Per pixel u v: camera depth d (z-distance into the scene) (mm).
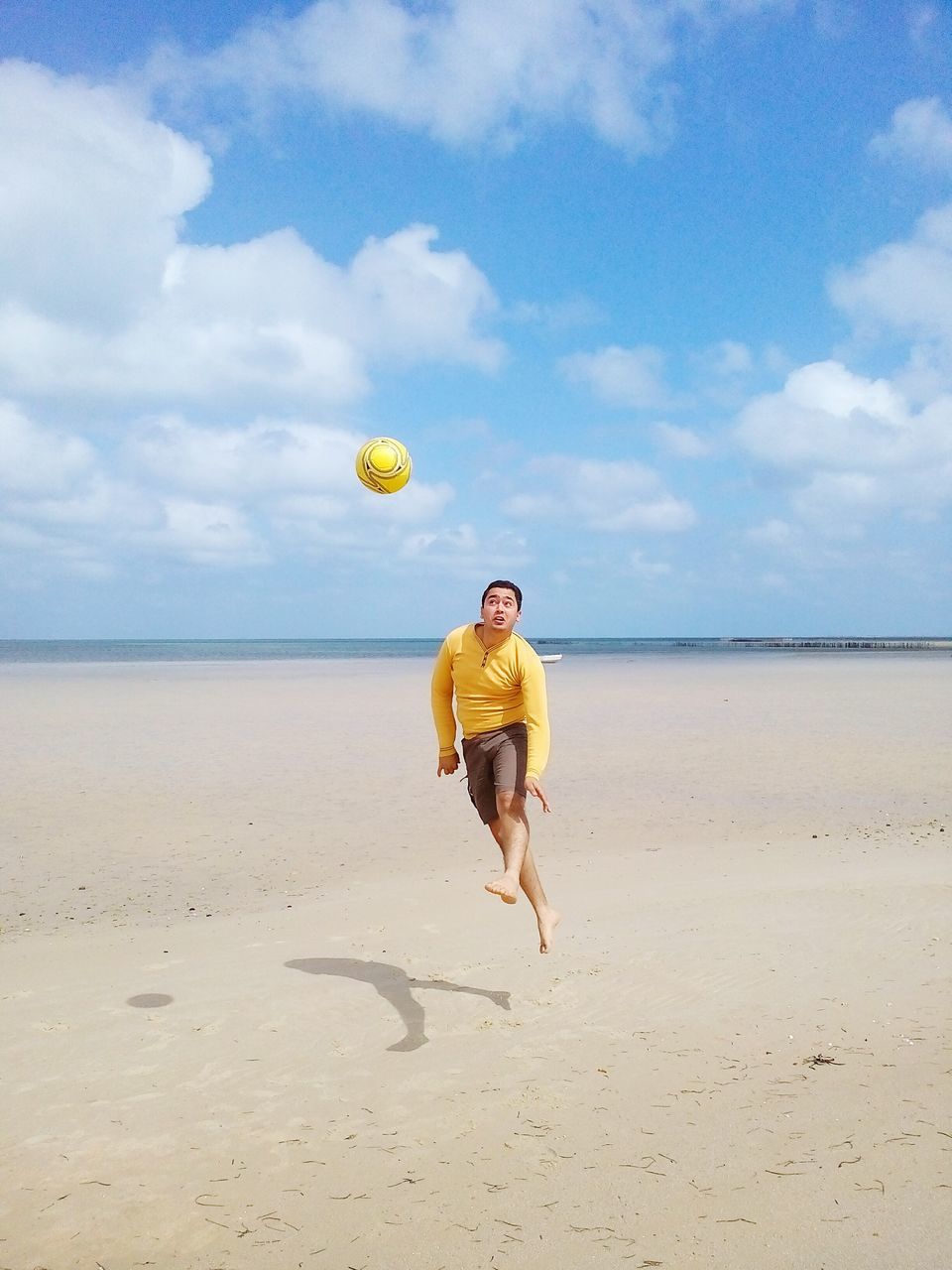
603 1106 3537
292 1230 2834
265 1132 3422
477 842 9406
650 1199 2922
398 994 4832
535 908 4656
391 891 7418
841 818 10328
